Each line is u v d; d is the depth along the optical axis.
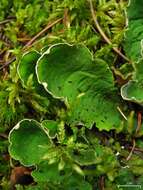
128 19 0.19
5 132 0.20
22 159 0.18
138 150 0.19
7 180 0.20
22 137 0.19
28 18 0.22
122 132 0.19
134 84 0.18
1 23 0.22
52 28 0.21
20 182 0.19
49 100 0.19
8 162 0.20
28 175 0.19
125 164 0.19
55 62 0.18
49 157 0.18
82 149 0.18
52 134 0.19
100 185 0.19
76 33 0.21
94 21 0.21
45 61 0.18
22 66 0.19
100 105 0.19
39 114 0.20
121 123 0.19
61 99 0.19
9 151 0.18
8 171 0.20
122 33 0.20
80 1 0.21
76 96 0.19
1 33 0.22
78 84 0.19
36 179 0.18
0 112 0.20
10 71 0.20
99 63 0.18
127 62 0.20
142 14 0.19
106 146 0.19
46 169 0.18
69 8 0.21
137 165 0.19
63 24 0.21
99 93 0.19
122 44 0.20
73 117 0.19
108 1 0.21
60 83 0.19
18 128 0.18
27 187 0.19
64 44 0.18
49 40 0.20
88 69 0.19
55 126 0.19
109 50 0.20
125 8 0.19
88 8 0.21
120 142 0.20
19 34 0.21
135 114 0.19
